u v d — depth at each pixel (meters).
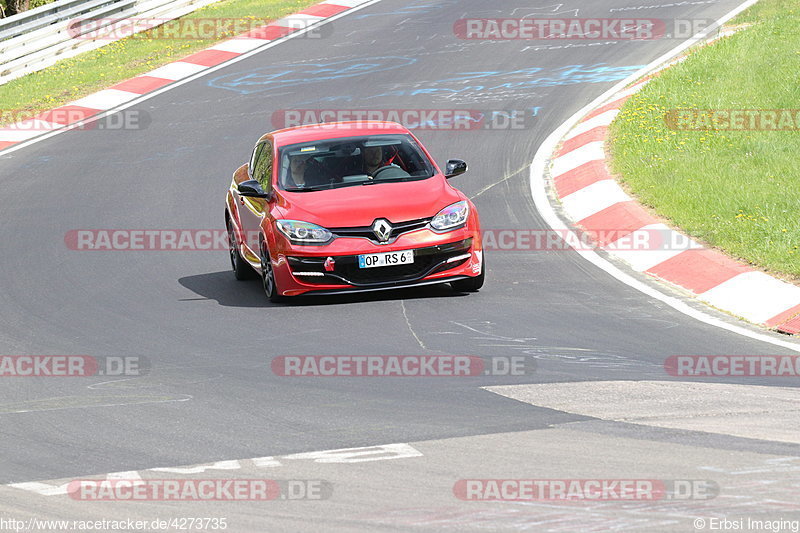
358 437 22.69
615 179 51.06
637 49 76.50
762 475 19.28
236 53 88.44
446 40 85.00
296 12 100.00
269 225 36.66
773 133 54.03
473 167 57.03
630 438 21.83
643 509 17.78
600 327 32.47
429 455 21.20
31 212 55.19
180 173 60.69
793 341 30.84
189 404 26.02
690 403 24.53
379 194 36.69
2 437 24.09
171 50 91.19
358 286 35.53
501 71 75.44
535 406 24.50
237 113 72.56
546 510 17.91
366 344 31.03
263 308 36.50
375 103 71.12
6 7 118.06
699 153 52.72
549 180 53.41
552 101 67.56
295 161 38.91
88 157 66.00
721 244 40.44
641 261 40.59
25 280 42.72
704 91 61.84
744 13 81.31
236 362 29.95
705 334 31.67
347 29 92.50
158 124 72.00
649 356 29.23
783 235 39.66
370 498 18.88
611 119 60.59
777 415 23.45
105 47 95.25
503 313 34.22
